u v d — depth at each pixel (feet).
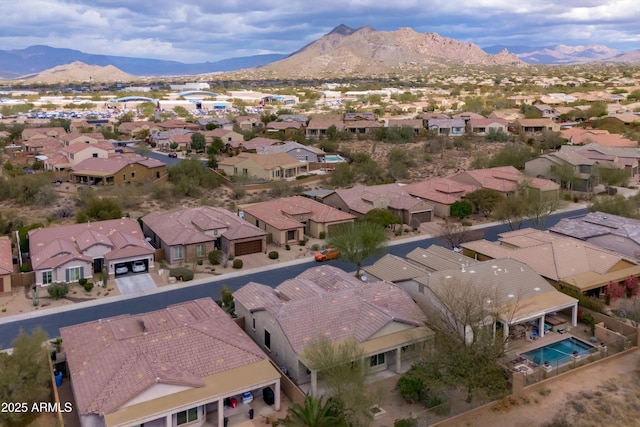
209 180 322.96
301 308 128.36
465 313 120.88
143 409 99.45
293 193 303.89
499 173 301.22
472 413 109.40
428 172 359.05
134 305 164.14
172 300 167.94
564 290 154.71
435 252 174.09
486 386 110.63
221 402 105.29
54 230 203.62
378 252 184.24
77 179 333.83
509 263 158.30
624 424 105.81
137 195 286.66
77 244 192.95
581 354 130.62
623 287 161.79
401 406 112.68
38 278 175.42
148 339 115.65
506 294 143.13
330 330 124.06
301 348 117.70
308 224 237.04
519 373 115.44
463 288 133.90
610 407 110.52
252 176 342.23
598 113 564.71
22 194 279.90
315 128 504.84
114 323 126.62
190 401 102.17
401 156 382.83
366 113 614.75
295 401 113.19
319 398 105.40
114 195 281.13
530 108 614.34
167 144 480.23
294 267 197.16
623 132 471.62
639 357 131.03
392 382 121.19
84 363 111.55
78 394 103.24
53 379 114.11
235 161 361.10
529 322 146.00
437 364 114.01
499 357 116.78
